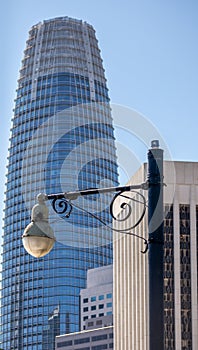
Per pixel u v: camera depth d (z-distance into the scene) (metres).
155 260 22.66
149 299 22.59
